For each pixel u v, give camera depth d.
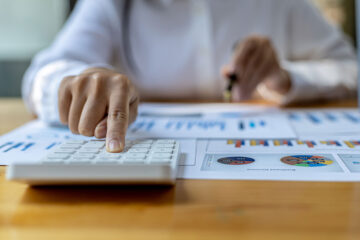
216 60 1.08
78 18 1.01
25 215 0.25
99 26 1.00
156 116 0.62
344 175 0.31
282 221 0.23
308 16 1.12
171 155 0.32
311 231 0.21
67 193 0.28
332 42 1.08
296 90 0.78
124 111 0.40
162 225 0.23
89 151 0.33
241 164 0.35
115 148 0.33
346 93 0.88
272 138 0.45
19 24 2.20
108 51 1.01
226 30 1.08
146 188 0.29
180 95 1.09
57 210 0.25
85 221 0.23
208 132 0.49
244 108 0.71
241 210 0.24
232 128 0.51
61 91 0.46
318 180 0.30
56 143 0.45
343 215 0.23
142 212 0.25
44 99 0.56
